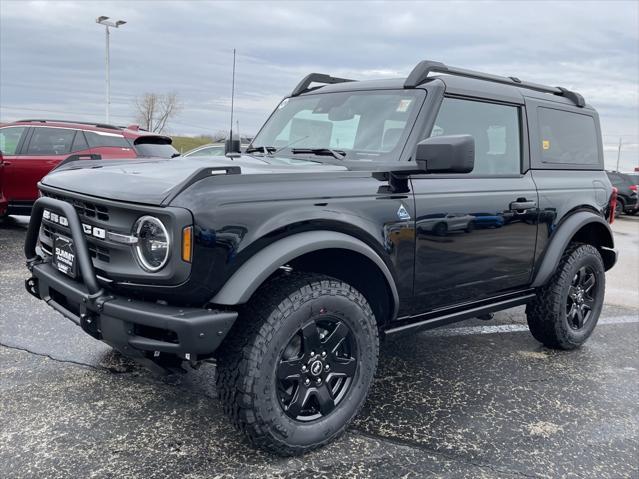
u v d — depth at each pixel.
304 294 2.62
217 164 2.95
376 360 2.97
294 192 2.64
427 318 3.44
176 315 2.38
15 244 7.54
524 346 4.55
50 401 3.15
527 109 4.02
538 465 2.75
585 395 3.62
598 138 4.74
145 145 8.70
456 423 3.15
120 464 2.58
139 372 3.58
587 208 4.36
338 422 2.82
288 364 2.64
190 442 2.79
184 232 2.32
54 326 4.35
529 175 3.97
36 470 2.51
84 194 2.71
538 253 3.98
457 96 3.50
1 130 8.59
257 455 2.71
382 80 3.71
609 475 2.70
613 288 7.08
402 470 2.65
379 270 2.98
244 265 2.49
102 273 2.61
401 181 3.10
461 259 3.41
